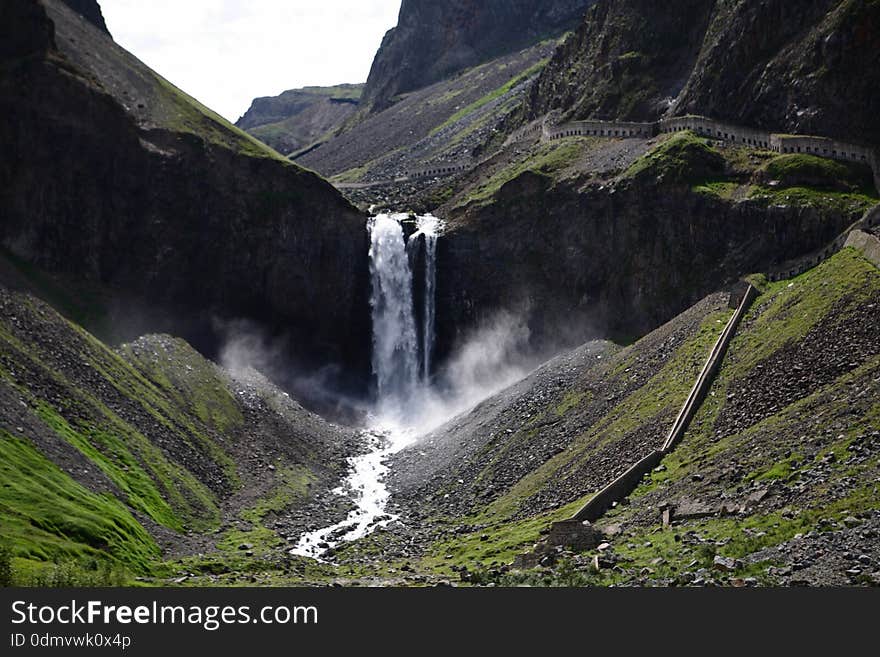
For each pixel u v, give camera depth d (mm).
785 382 114125
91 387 137625
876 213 140750
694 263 157625
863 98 156750
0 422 114438
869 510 80500
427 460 150750
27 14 170875
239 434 153750
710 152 164250
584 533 99562
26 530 96812
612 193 167375
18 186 163125
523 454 137875
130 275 171375
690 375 128000
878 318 114375
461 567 104562
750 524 87562
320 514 136375
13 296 144875
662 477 109250
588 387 145500
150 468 130375
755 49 170875
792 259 147750
